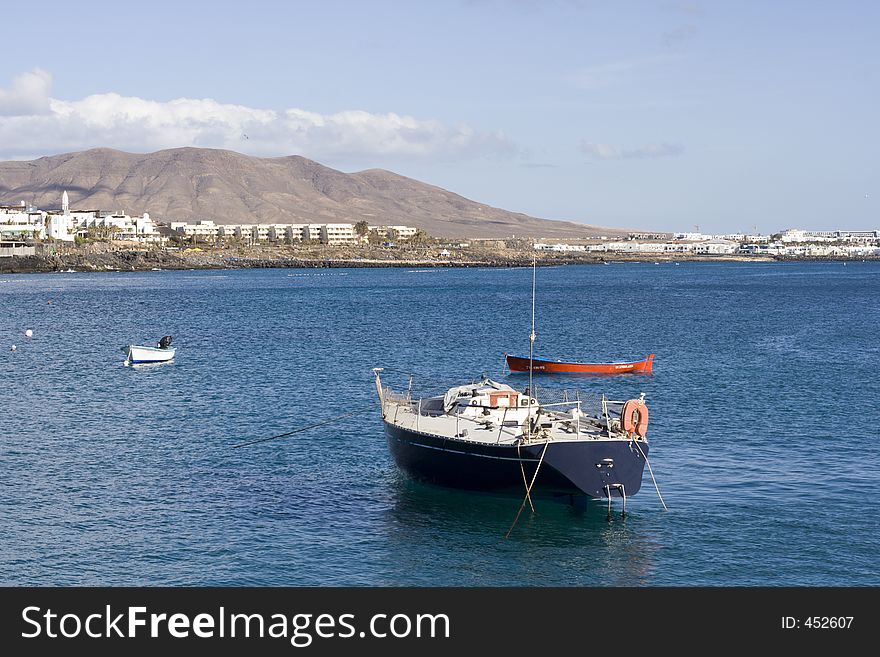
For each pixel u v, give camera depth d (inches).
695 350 4458.7
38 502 1829.5
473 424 1852.9
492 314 6796.3
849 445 2266.2
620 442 1681.8
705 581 1481.3
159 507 1804.9
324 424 2566.4
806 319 6254.9
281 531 1676.9
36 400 2997.0
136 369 3747.5
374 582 1481.3
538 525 1704.0
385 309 7283.5
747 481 1948.8
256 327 5674.2
